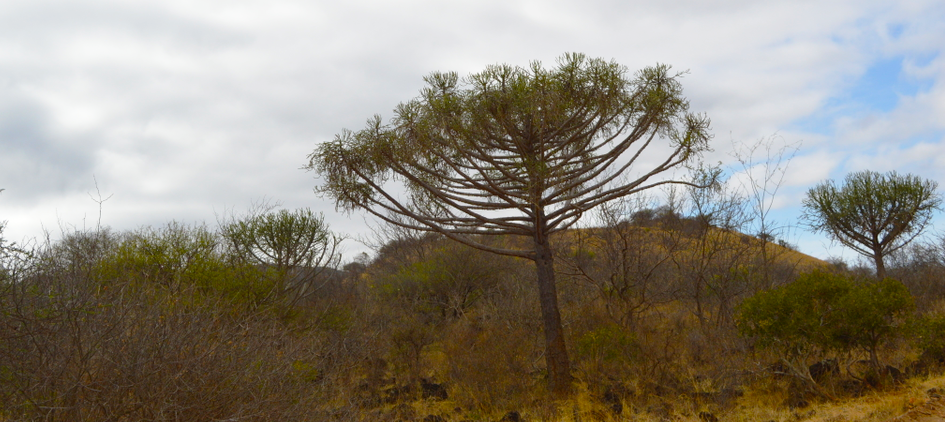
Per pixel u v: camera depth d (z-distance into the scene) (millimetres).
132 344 4328
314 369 6578
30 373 4176
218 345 4871
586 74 7953
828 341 6816
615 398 7809
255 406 4695
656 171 8836
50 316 4363
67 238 5711
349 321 11312
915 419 5480
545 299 8531
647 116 8484
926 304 11914
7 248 4473
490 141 8633
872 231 14930
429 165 9102
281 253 13141
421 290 15539
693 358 8766
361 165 8516
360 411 7336
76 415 4102
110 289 5160
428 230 8656
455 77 8258
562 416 7352
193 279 10078
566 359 8320
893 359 7883
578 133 8461
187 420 4355
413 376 9648
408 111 7984
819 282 7125
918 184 14516
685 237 12656
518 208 8570
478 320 11977
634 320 10312
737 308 8281
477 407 8086
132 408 4227
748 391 7402
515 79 7723
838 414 6074
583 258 14070
